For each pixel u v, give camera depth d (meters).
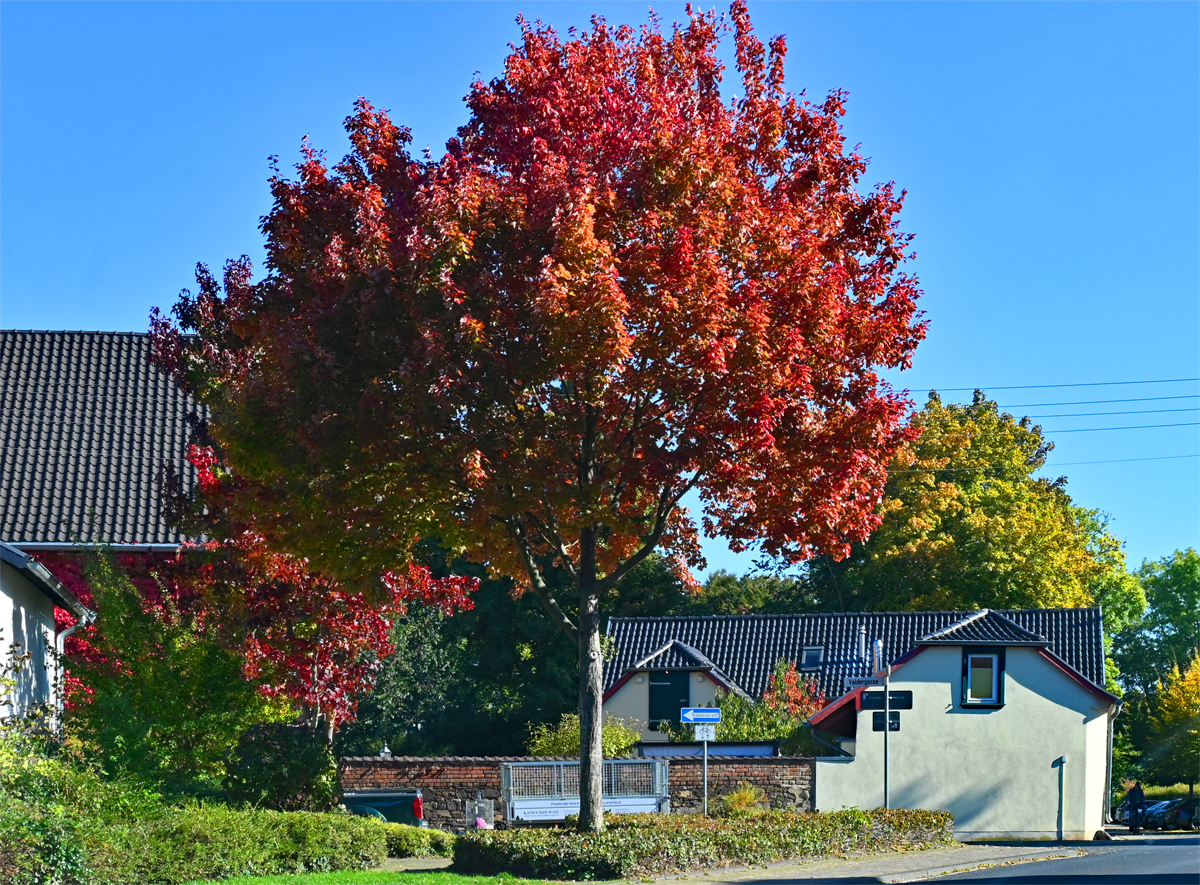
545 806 25.83
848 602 61.56
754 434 16.36
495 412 16.45
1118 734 67.75
